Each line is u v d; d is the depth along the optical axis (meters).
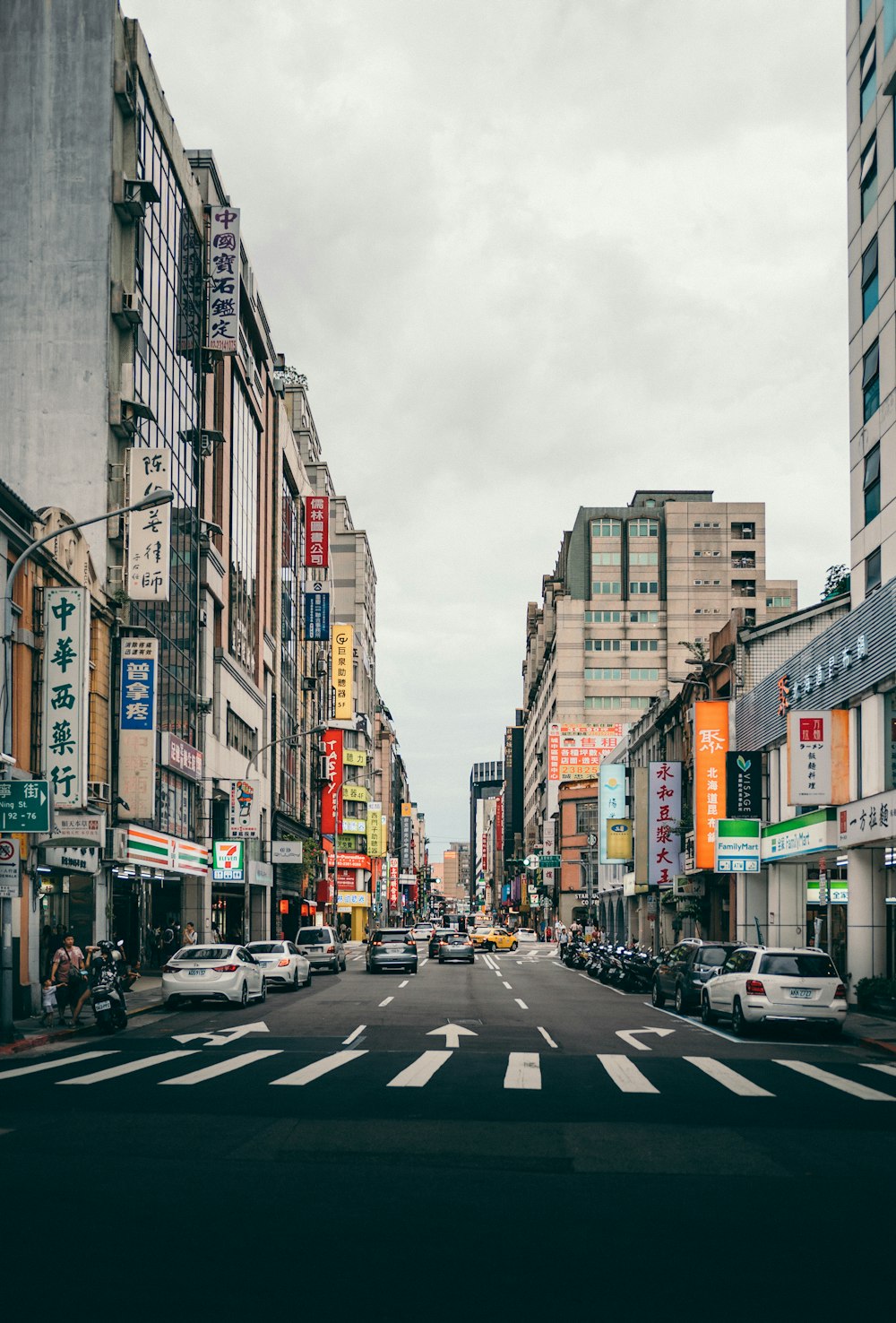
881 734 29.75
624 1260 7.02
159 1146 10.53
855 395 34.75
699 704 43.28
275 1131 11.36
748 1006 23.19
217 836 54.66
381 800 142.38
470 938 86.81
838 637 32.72
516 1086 15.20
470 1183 9.12
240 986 29.38
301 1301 6.10
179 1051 19.72
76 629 29.12
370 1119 12.26
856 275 34.84
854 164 35.19
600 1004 32.69
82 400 38.34
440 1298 6.21
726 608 124.50
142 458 37.59
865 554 33.59
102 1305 5.99
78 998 23.88
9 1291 6.23
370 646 133.50
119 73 39.97
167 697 44.28
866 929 30.91
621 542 126.38
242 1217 7.88
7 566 27.22
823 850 32.06
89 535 37.81
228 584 56.41
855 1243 7.50
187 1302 6.05
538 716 152.38
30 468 38.00
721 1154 10.64
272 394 71.44
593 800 112.81
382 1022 25.88
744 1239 7.58
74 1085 15.15
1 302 38.84
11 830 21.33
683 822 53.69
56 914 31.98
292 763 80.50
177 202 47.34
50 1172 9.32
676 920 56.50
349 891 112.00
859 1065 19.12
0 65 39.91
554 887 124.06
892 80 31.12
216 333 51.41
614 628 124.75
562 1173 9.59
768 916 40.12
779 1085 16.11
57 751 28.80
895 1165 10.20
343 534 124.81
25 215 39.19
